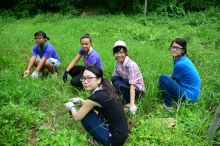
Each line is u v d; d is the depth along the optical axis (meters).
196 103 3.17
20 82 3.58
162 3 9.99
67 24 7.94
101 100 2.23
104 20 8.81
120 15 9.77
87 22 8.12
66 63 4.62
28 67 3.97
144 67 4.24
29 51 5.26
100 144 2.45
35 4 11.96
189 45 5.90
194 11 9.98
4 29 7.97
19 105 3.09
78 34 6.80
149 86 3.39
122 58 3.08
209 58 4.91
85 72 2.30
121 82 3.22
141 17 9.01
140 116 3.06
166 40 6.35
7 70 3.96
